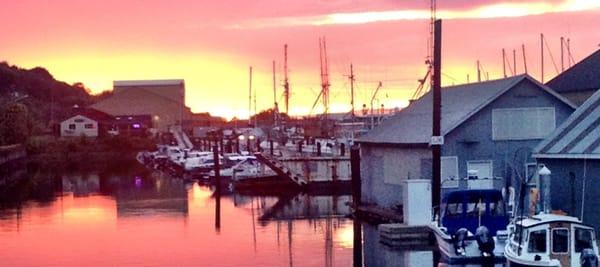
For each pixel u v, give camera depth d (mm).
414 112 46469
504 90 40781
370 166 47594
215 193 61531
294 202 54219
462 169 40469
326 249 34156
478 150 40656
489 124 40812
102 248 35250
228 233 39375
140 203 54344
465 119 40312
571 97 52906
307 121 110375
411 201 35188
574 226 25172
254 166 66375
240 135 112938
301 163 62625
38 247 35781
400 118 47312
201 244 35969
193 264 31094
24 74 199875
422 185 35312
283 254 33031
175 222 43906
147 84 170875
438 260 31266
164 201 55688
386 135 45438
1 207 52500
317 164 62688
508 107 41000
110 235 39156
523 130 41094
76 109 155875
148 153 110500
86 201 56031
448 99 45281
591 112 33969
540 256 25188
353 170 46844
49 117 169750
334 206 51344
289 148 81062
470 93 43906
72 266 31203
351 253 33062
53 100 192000
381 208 44188
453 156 40438
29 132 127625
